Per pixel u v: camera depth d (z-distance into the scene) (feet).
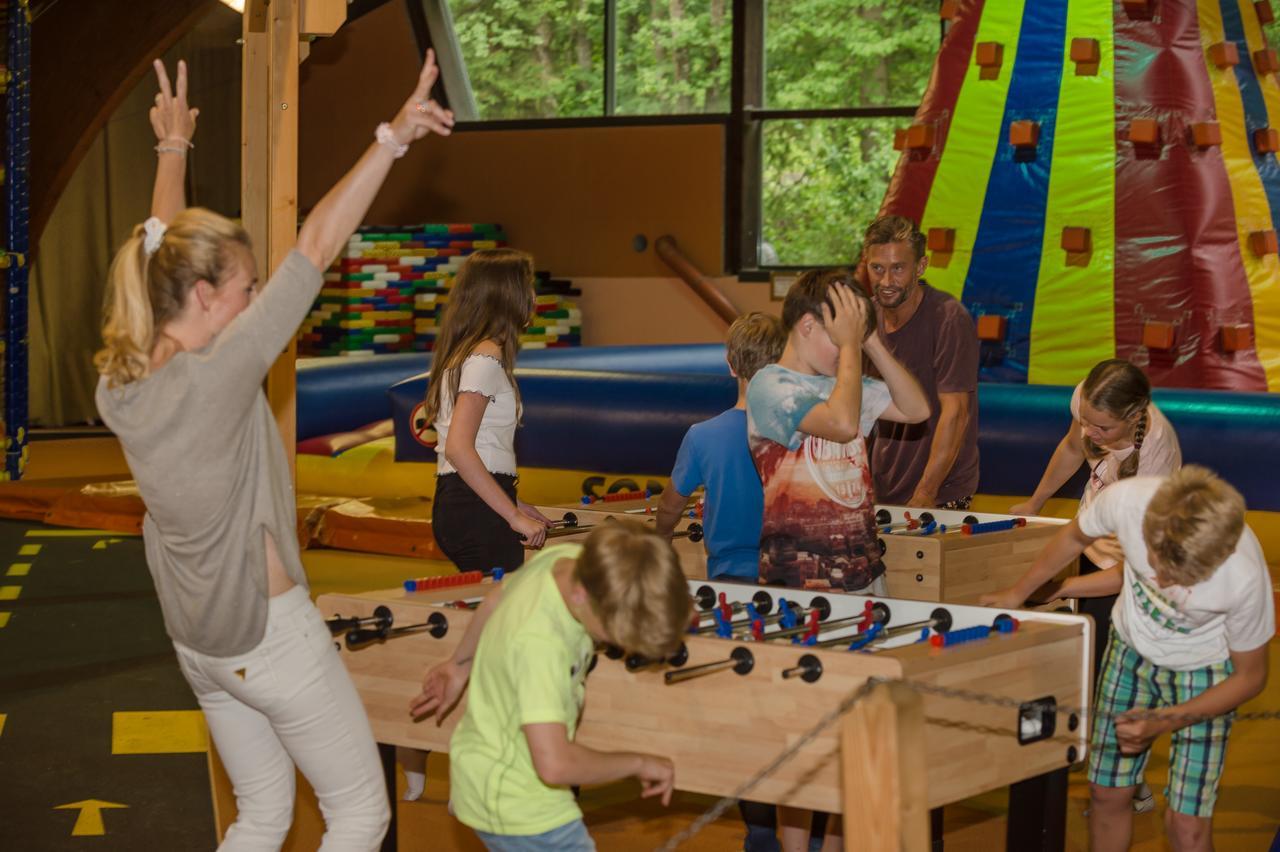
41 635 19.69
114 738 15.17
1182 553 9.06
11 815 12.88
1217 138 24.40
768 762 8.80
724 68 40.24
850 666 8.47
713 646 9.00
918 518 14.44
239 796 8.91
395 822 10.55
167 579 8.14
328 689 8.41
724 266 40.40
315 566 24.16
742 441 11.94
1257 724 15.66
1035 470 21.68
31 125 37.47
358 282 37.37
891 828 6.65
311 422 29.81
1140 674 10.25
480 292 12.46
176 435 7.69
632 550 7.43
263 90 14.30
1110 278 24.77
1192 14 25.11
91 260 40.52
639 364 35.53
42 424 40.45
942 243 25.70
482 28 42.22
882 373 11.33
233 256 8.03
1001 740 9.00
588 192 41.42
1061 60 25.58
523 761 8.03
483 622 8.98
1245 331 24.14
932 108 26.48
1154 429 12.57
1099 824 10.58
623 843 12.10
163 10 36.22
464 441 12.12
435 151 42.98
